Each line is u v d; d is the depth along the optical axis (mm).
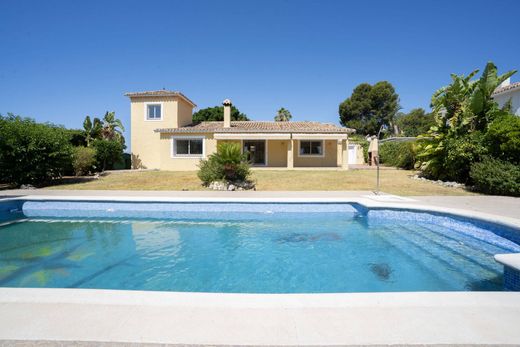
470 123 23750
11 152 23562
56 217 16422
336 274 8945
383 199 17531
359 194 20125
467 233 12445
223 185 23297
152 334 4074
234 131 34281
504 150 20516
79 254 10695
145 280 8523
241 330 4160
